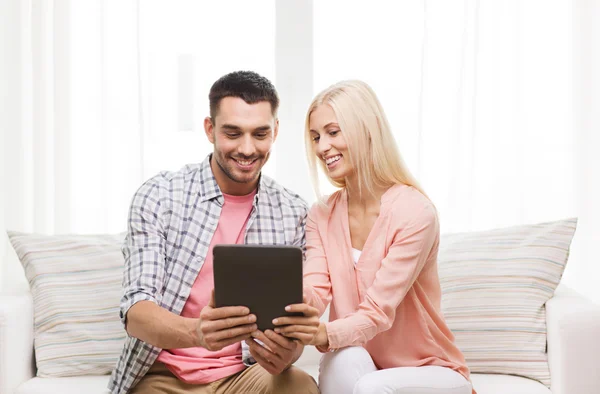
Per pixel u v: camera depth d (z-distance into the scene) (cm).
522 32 276
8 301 211
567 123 277
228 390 183
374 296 178
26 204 272
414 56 281
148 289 177
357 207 200
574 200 277
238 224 197
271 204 203
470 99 275
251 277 156
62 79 268
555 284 221
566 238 227
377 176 194
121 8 272
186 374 183
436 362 183
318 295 190
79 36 272
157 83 277
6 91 268
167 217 192
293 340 166
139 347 181
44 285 222
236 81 187
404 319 187
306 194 290
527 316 215
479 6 275
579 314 201
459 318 220
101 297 223
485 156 277
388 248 187
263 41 288
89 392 195
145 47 274
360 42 286
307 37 288
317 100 193
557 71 277
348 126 187
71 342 216
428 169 276
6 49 268
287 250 154
